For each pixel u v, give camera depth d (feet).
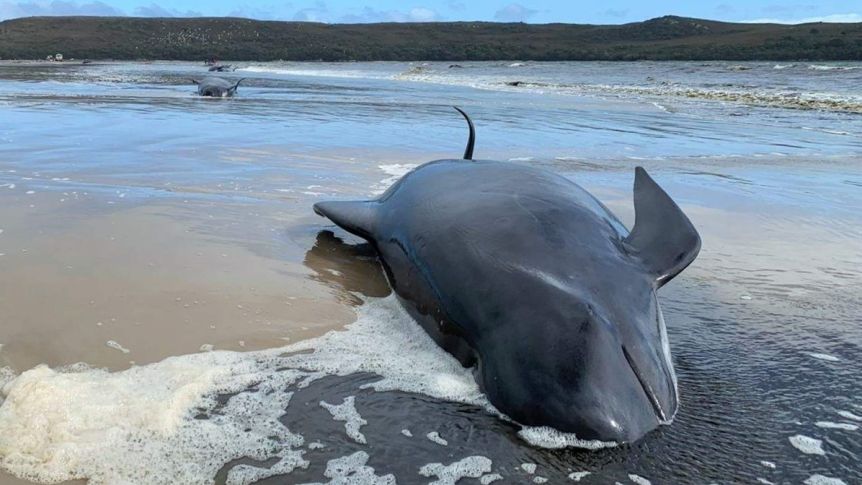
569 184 17.90
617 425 11.08
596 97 83.41
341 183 28.45
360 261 19.44
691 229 15.44
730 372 13.61
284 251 19.99
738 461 10.82
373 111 60.29
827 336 15.20
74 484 9.72
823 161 37.06
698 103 74.38
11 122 45.19
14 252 18.60
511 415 11.76
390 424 11.60
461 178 17.98
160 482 9.86
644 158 37.42
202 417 11.51
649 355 12.35
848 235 22.88
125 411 11.37
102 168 29.86
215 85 75.20
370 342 14.53
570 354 11.53
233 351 13.84
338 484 10.10
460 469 10.55
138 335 14.28
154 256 18.83
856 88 87.45
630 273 13.91
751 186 30.35
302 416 11.72
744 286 18.12
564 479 10.38
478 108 65.36
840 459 10.92
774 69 131.23
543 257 13.67
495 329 12.76
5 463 10.04
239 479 10.06
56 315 14.97
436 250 15.14
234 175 29.48
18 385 11.81
